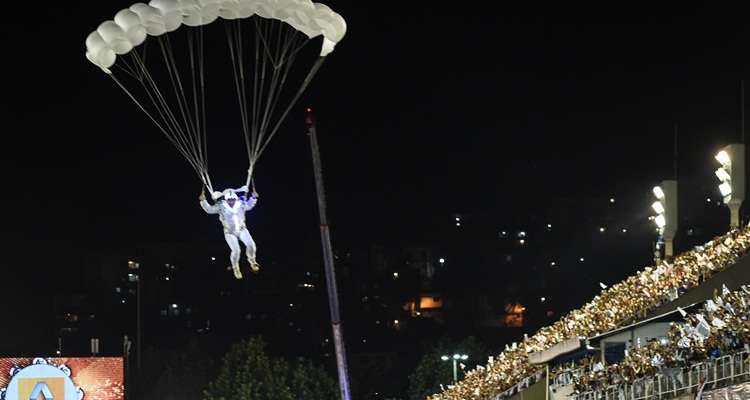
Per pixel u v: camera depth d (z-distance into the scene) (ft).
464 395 268.41
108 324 629.10
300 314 644.27
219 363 504.84
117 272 646.33
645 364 160.66
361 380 492.54
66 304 615.57
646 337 196.13
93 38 137.28
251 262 134.62
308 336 632.38
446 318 630.74
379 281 647.97
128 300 641.81
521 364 243.19
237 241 134.10
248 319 645.51
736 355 135.54
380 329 625.00
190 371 460.55
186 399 454.40
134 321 633.61
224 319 646.74
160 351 490.08
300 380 415.44
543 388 220.64
